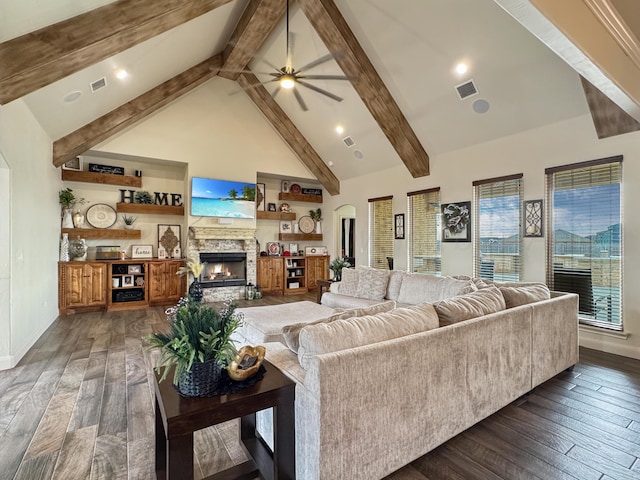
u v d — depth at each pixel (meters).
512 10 1.69
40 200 4.18
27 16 2.49
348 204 7.79
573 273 4.07
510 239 4.70
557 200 4.23
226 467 1.84
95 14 2.85
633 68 2.64
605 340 3.74
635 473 1.75
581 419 2.27
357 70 4.79
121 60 3.84
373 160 6.75
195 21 4.08
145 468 1.80
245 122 7.01
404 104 5.17
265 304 6.38
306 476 1.51
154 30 3.27
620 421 2.25
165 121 6.10
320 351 1.54
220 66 5.69
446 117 5.00
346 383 1.51
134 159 6.09
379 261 7.00
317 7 4.27
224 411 1.35
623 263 3.64
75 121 4.61
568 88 3.77
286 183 8.23
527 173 4.48
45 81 2.92
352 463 1.54
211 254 6.62
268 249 7.88
